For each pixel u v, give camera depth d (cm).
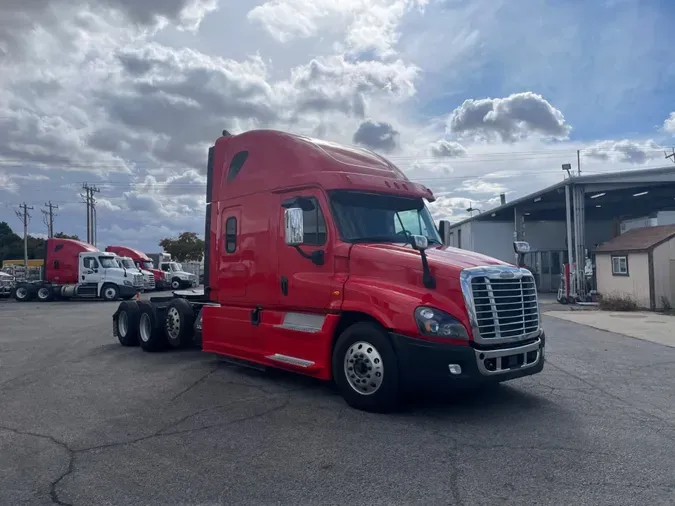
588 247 3347
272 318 768
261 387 763
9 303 2953
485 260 662
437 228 835
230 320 841
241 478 451
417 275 624
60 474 461
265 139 812
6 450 519
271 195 778
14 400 702
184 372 871
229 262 842
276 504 405
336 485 438
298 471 465
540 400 696
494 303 616
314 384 779
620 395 725
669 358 1012
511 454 503
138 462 486
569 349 1118
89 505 405
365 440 542
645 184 2262
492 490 427
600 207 3111
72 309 2398
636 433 564
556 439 545
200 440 544
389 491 426
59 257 3181
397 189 768
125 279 3103
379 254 656
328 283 683
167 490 429
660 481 442
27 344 1220
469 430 573
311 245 717
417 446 525
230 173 862
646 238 2112
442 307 602
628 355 1045
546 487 431
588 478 448
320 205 713
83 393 737
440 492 424
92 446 528
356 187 723
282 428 580
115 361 980
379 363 624
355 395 645
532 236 3291
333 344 684
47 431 574
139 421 607
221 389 752
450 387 592
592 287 2488
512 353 621
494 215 3197
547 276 3253
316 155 748
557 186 2358
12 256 7756
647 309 2012
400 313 605
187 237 6931
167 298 1158
